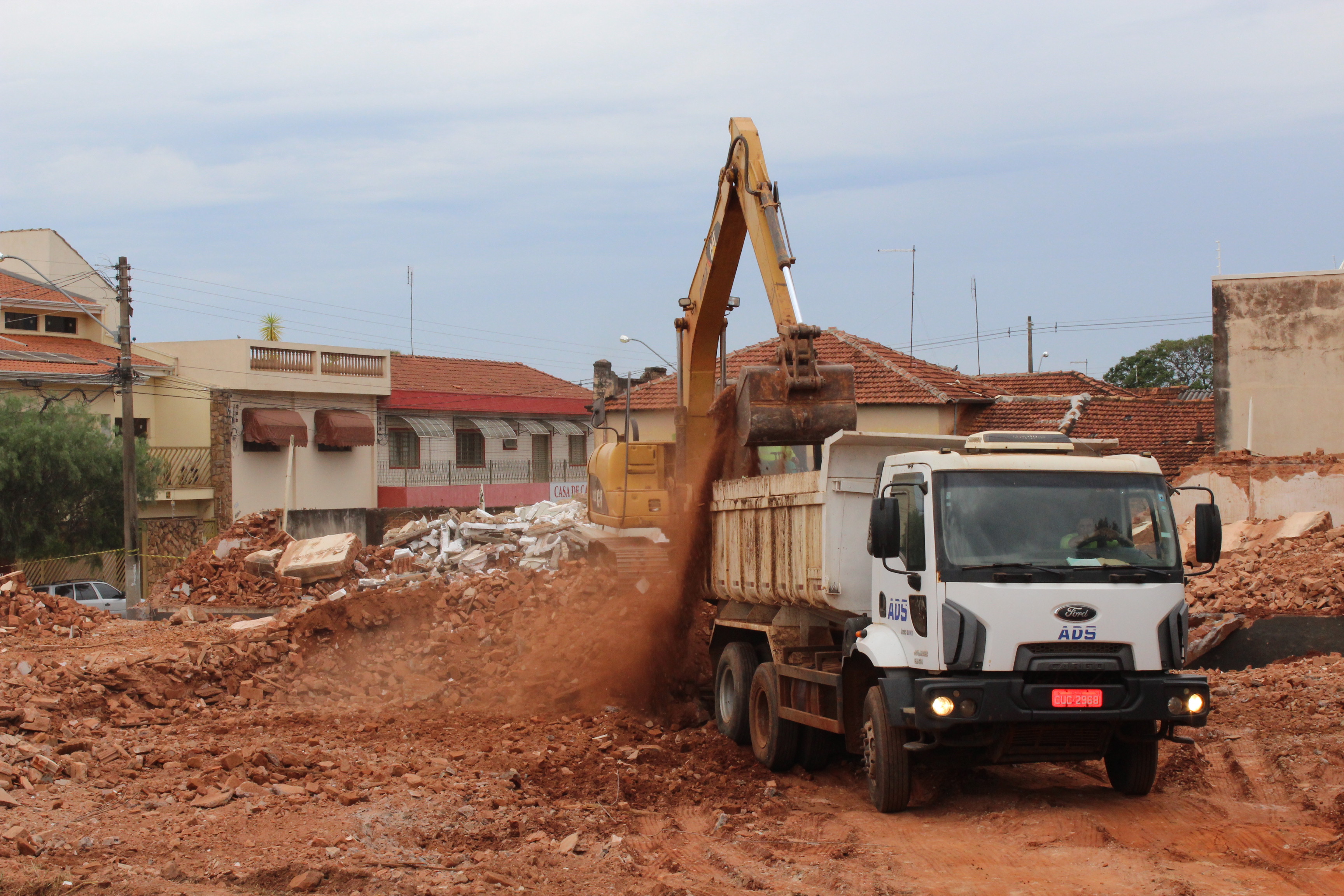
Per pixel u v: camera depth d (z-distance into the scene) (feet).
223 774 33.30
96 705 44.75
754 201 42.65
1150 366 225.35
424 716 45.70
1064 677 28.71
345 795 30.96
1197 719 28.89
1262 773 35.35
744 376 40.22
